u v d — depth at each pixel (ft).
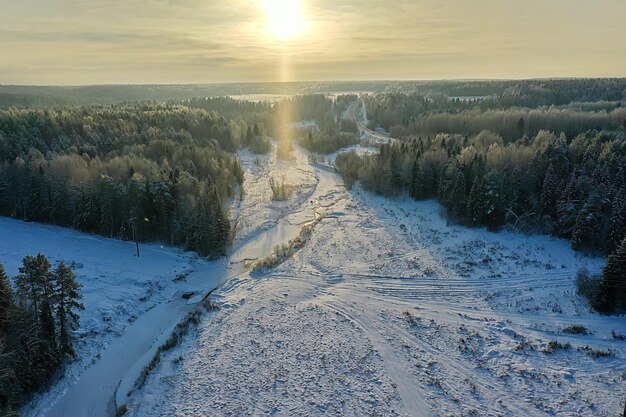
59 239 201.67
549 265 163.84
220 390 106.01
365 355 118.11
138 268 172.76
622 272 131.03
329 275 165.78
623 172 191.93
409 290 152.56
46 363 108.58
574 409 98.12
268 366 114.21
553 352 117.19
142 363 119.75
